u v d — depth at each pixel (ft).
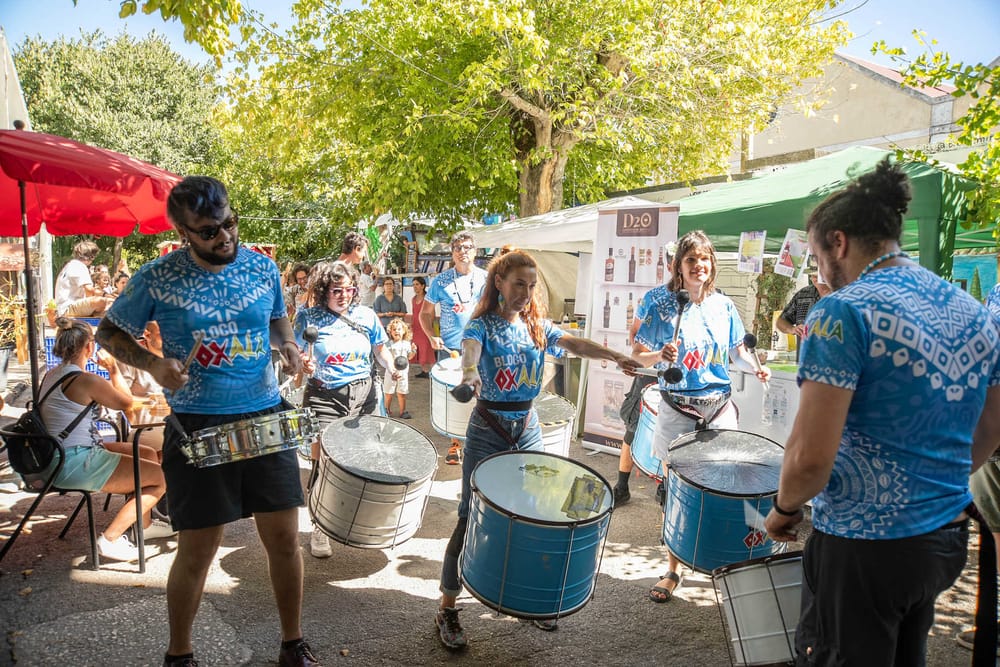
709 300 13.12
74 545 13.60
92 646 10.08
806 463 5.60
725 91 36.55
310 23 36.96
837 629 5.86
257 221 82.28
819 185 17.40
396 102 36.01
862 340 5.54
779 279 25.98
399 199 37.22
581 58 33.63
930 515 5.63
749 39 33.30
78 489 12.34
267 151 44.88
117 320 8.17
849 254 6.17
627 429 16.10
